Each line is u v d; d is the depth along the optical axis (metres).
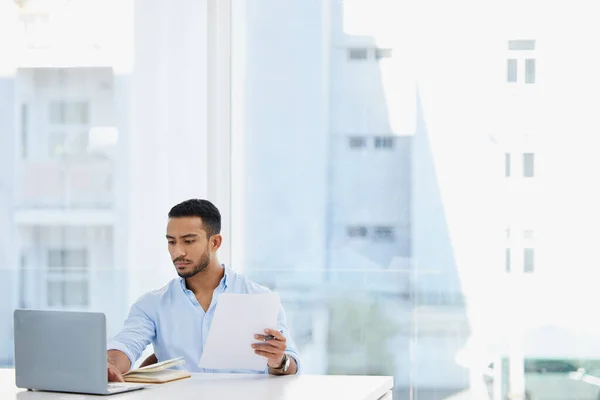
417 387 5.06
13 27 5.31
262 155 5.17
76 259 5.27
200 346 3.63
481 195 5.00
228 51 5.16
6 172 5.33
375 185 5.09
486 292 5.00
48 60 5.29
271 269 5.17
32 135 5.31
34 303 5.31
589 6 4.91
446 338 5.04
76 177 5.27
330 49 5.12
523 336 4.98
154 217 5.19
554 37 4.93
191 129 5.14
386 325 5.08
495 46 4.97
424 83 5.04
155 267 5.20
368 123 5.10
